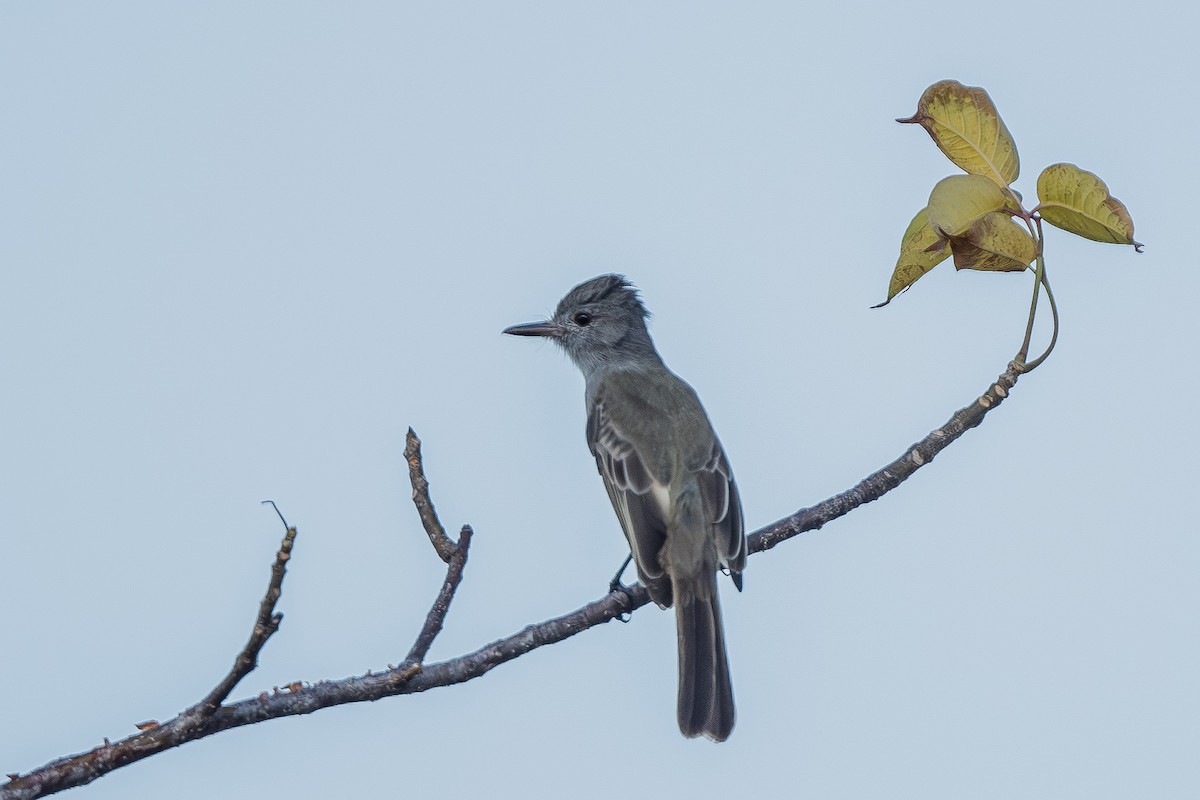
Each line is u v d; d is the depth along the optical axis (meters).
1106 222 9.36
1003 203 9.51
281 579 7.49
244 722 8.07
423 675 8.98
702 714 11.70
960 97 9.57
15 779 7.41
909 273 10.07
